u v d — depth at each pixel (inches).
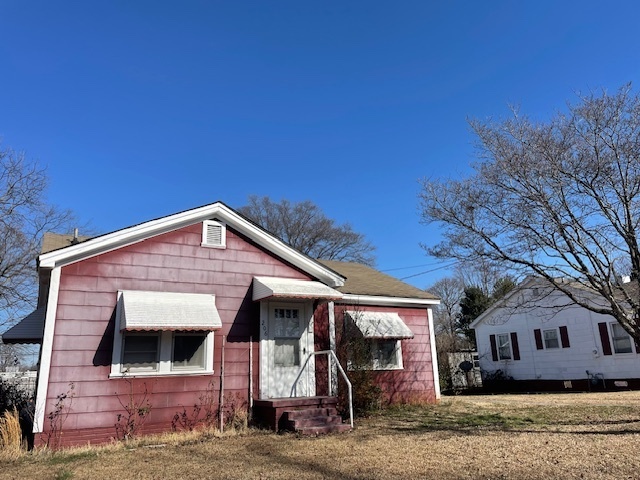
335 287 520.4
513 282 508.4
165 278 426.0
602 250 369.7
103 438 371.9
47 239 499.2
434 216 423.2
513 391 941.2
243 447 343.6
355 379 493.4
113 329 394.9
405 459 289.1
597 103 366.6
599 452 287.6
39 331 510.6
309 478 254.1
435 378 621.6
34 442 349.1
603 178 361.4
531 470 253.3
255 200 1620.3
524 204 381.4
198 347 430.3
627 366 788.6
